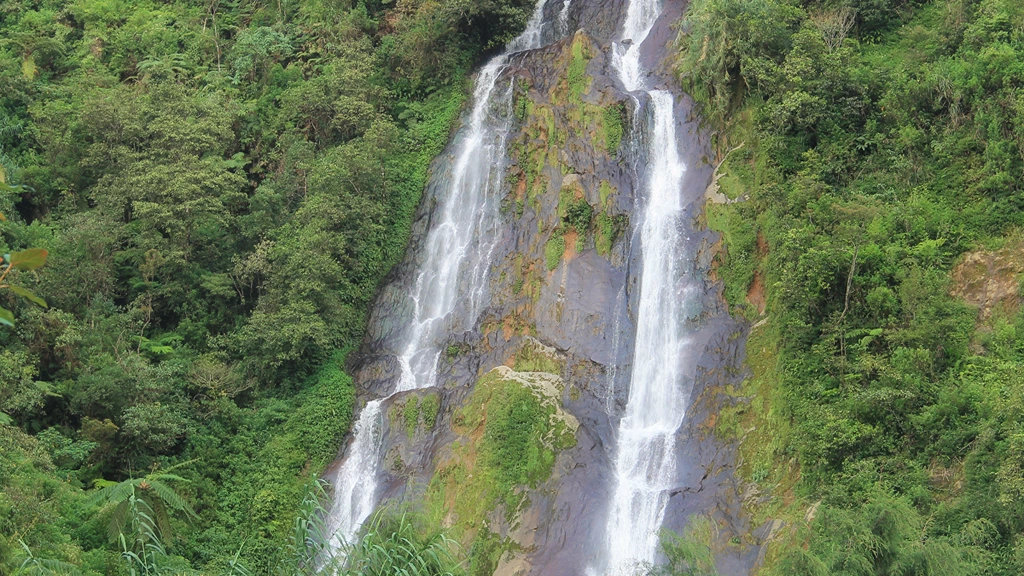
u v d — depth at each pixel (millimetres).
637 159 46281
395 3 59688
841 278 36469
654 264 42719
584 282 42781
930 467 31219
